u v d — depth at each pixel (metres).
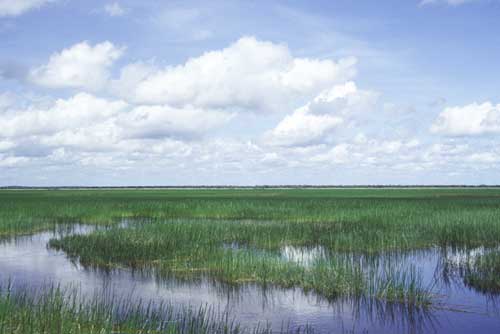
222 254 18.31
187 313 11.95
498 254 17.64
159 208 42.19
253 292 14.35
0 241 26.52
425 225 27.16
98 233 24.38
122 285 15.36
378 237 23.09
